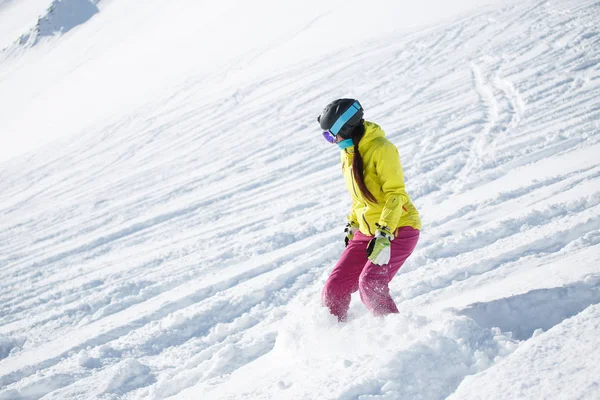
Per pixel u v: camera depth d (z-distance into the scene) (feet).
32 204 39.14
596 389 4.90
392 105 37.09
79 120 89.92
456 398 5.62
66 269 22.48
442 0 78.38
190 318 14.30
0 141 99.76
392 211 8.99
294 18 107.86
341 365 7.34
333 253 16.51
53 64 246.88
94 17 306.76
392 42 58.13
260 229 21.12
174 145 44.75
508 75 35.06
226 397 8.24
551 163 19.42
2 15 426.10
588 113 23.90
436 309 9.83
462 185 19.81
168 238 23.36
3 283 22.25
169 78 101.50
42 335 15.88
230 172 32.45
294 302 13.97
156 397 10.62
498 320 7.99
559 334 6.10
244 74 72.49
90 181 41.16
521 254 12.42
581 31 40.29
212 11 167.43
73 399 11.23
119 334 14.44
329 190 24.23
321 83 50.52
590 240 11.72
